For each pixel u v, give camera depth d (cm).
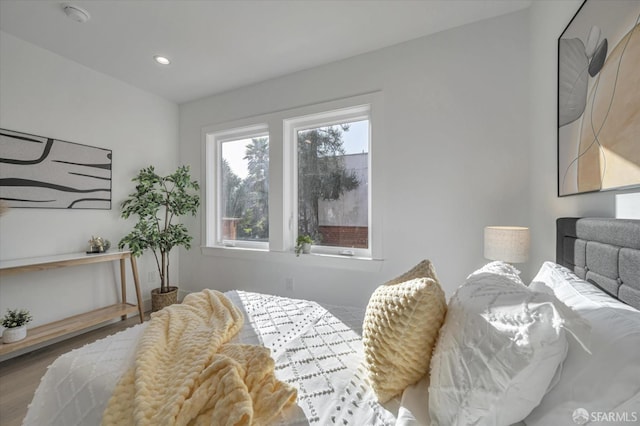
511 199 196
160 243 294
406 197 227
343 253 262
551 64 162
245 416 68
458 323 75
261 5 189
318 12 196
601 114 112
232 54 246
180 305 147
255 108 300
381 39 226
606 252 98
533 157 187
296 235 288
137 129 309
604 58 110
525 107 193
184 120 350
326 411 80
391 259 233
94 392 87
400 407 76
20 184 221
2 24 205
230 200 332
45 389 98
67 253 250
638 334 59
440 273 216
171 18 201
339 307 165
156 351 99
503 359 61
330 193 271
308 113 269
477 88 205
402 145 229
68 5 187
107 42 229
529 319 63
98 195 273
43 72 236
